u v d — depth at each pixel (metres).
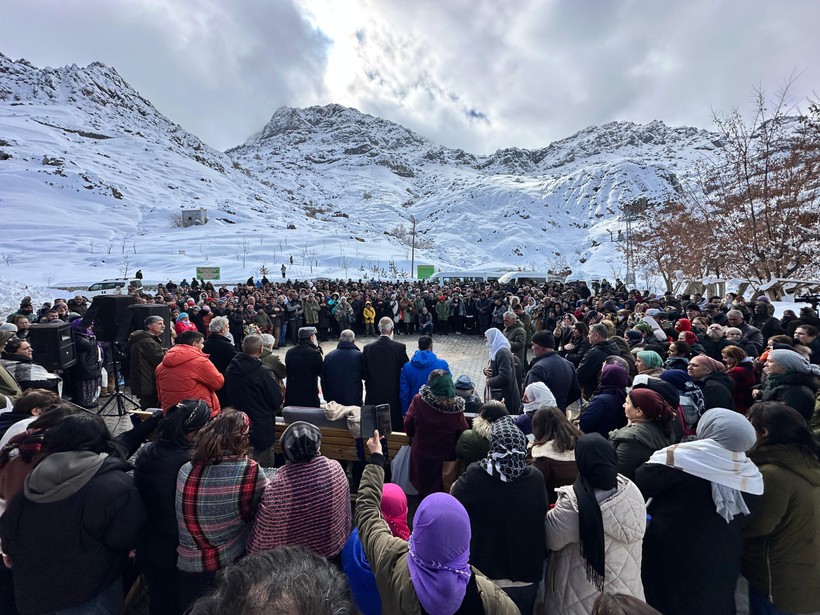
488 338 5.44
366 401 4.73
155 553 2.03
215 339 4.95
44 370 4.84
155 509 2.01
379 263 72.38
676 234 22.72
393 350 4.70
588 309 10.58
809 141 14.72
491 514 1.92
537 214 172.50
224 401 4.78
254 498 1.98
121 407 6.41
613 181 183.12
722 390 3.59
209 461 1.92
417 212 192.00
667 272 25.75
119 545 1.84
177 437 2.07
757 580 2.11
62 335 5.75
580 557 1.87
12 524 1.72
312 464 2.02
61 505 1.72
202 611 0.89
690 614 1.90
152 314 6.34
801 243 15.08
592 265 75.12
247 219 104.00
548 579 2.02
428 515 1.33
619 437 2.57
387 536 1.65
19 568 1.75
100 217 86.94
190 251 67.94
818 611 1.99
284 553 1.03
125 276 41.56
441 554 1.30
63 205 88.06
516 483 1.94
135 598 2.62
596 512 1.76
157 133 199.88
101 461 1.86
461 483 2.03
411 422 3.09
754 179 15.83
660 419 2.57
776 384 3.34
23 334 6.15
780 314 11.16
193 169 149.25
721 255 18.00
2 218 74.44
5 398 3.37
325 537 1.98
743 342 5.73
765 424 2.13
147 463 2.02
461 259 122.38
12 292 15.91
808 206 15.05
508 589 1.95
